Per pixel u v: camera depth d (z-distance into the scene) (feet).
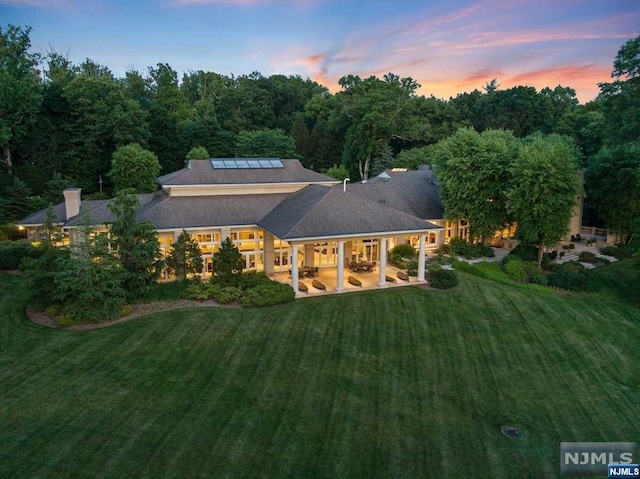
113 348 63.82
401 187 143.13
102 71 322.96
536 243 121.60
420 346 69.31
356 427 49.16
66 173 200.13
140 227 79.36
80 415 48.29
